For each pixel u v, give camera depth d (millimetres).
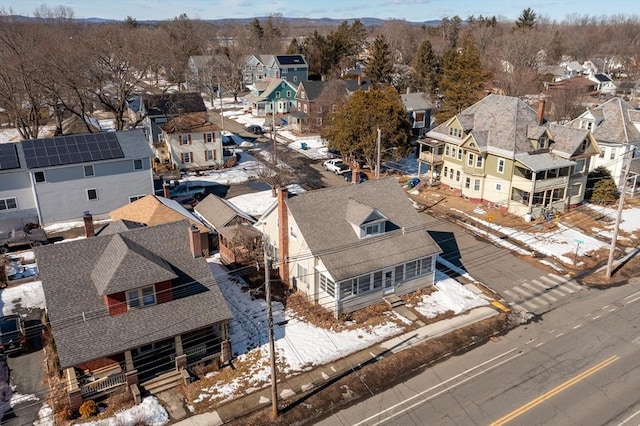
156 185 53281
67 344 22750
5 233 41844
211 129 60312
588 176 50969
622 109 53125
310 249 30094
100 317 24031
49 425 22000
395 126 53750
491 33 137375
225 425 22188
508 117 47781
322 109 77938
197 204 45094
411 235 33344
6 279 34188
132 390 23422
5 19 78125
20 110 57281
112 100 72062
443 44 139000
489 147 47062
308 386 24703
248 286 33812
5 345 26984
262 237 36219
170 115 64500
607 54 147750
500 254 39406
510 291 34031
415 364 26453
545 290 34188
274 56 112625
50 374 25078
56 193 43344
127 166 45812
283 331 29016
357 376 25453
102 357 22797
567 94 77000
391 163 62906
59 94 59406
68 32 91188
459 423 22281
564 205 47250
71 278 25000
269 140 75062
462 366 26312
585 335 29016
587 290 34219
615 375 25484
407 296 33094
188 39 140500
